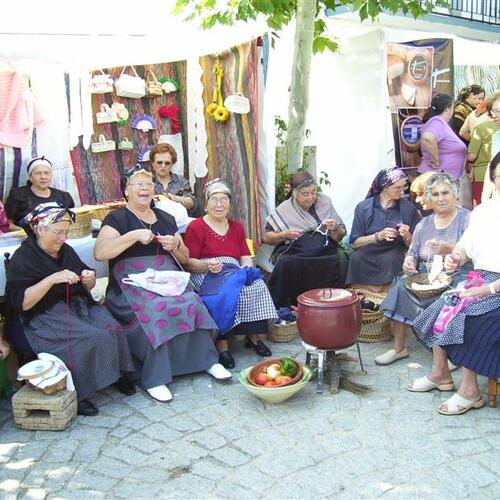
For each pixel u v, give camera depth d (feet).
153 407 11.05
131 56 15.44
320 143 20.29
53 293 11.10
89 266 13.05
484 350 9.96
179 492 8.39
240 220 17.12
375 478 8.58
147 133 17.74
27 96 15.15
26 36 14.16
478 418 10.26
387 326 13.96
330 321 10.80
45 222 10.75
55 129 15.97
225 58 16.71
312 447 9.46
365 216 14.70
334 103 19.86
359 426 10.09
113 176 17.29
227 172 17.29
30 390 10.41
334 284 15.15
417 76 19.53
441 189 12.09
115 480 8.73
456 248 11.12
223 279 12.92
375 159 19.31
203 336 12.19
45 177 15.05
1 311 12.46
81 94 15.69
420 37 20.94
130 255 12.19
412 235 13.98
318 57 19.89
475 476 8.55
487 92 26.73
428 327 10.91
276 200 17.63
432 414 10.44
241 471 8.87
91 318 11.27
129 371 11.48
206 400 11.27
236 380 12.11
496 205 10.64
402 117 19.44
